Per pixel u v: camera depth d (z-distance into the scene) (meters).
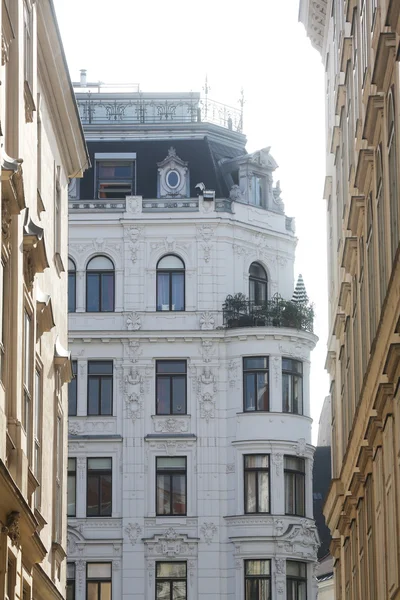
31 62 50.06
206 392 107.81
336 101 70.19
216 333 108.44
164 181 114.06
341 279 68.50
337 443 72.56
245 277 111.62
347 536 64.38
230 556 105.31
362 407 53.25
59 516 61.53
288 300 112.50
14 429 42.44
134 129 116.62
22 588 45.78
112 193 114.50
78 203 111.19
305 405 109.00
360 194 54.03
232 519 105.62
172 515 106.12
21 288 43.81
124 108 119.50
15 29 44.72
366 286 53.12
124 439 107.25
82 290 109.81
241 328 107.88
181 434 107.12
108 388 108.31
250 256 112.38
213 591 104.75
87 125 116.25
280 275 113.88
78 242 110.81
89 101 119.38
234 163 116.25
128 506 106.12
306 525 106.62
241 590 104.31
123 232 111.00
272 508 105.44
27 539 45.50
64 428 63.62
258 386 107.62
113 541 105.31
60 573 61.91
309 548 106.56
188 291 110.06
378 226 47.41
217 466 106.75
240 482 106.06
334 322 71.06
